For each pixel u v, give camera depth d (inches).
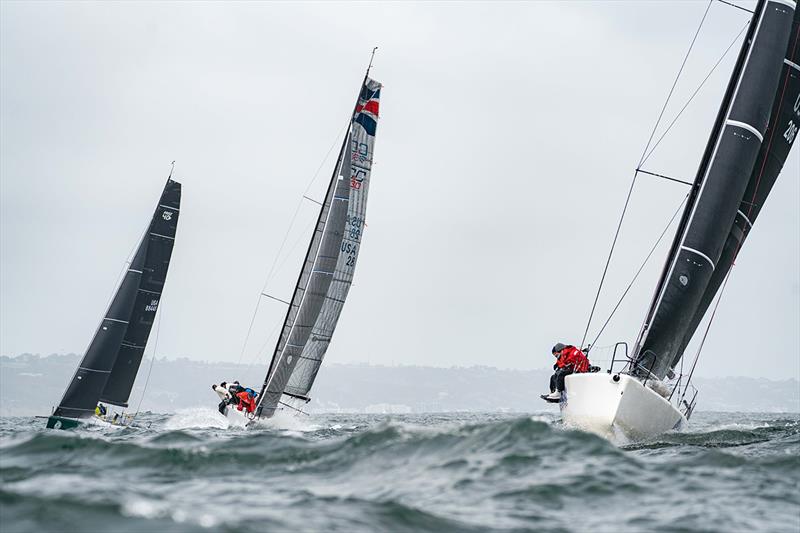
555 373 2448.3
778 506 1262.3
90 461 1446.9
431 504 1200.2
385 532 1016.2
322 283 3238.2
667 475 1451.8
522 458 1513.3
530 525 1099.9
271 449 1598.2
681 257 2578.7
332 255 3255.4
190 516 1019.3
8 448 1555.1
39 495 1086.4
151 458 1476.4
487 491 1293.1
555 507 1212.5
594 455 1572.3
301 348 3225.9
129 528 959.6
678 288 2566.4
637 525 1122.7
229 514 1049.5
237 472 1414.9
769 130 2797.7
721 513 1198.3
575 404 2289.6
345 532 996.6
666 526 1119.6
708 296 2802.7
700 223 2581.2
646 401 2241.6
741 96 2620.6
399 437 1660.9
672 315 2564.0
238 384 3282.5
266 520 1023.6
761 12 2652.6
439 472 1414.9
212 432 2551.7
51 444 1562.5
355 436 1676.9
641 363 2544.3
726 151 2598.4
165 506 1067.3
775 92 2664.9
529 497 1259.8
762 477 1471.5
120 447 1542.8
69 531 944.3
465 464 1472.7
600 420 2208.4
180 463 1456.7
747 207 2797.7
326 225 3267.7
